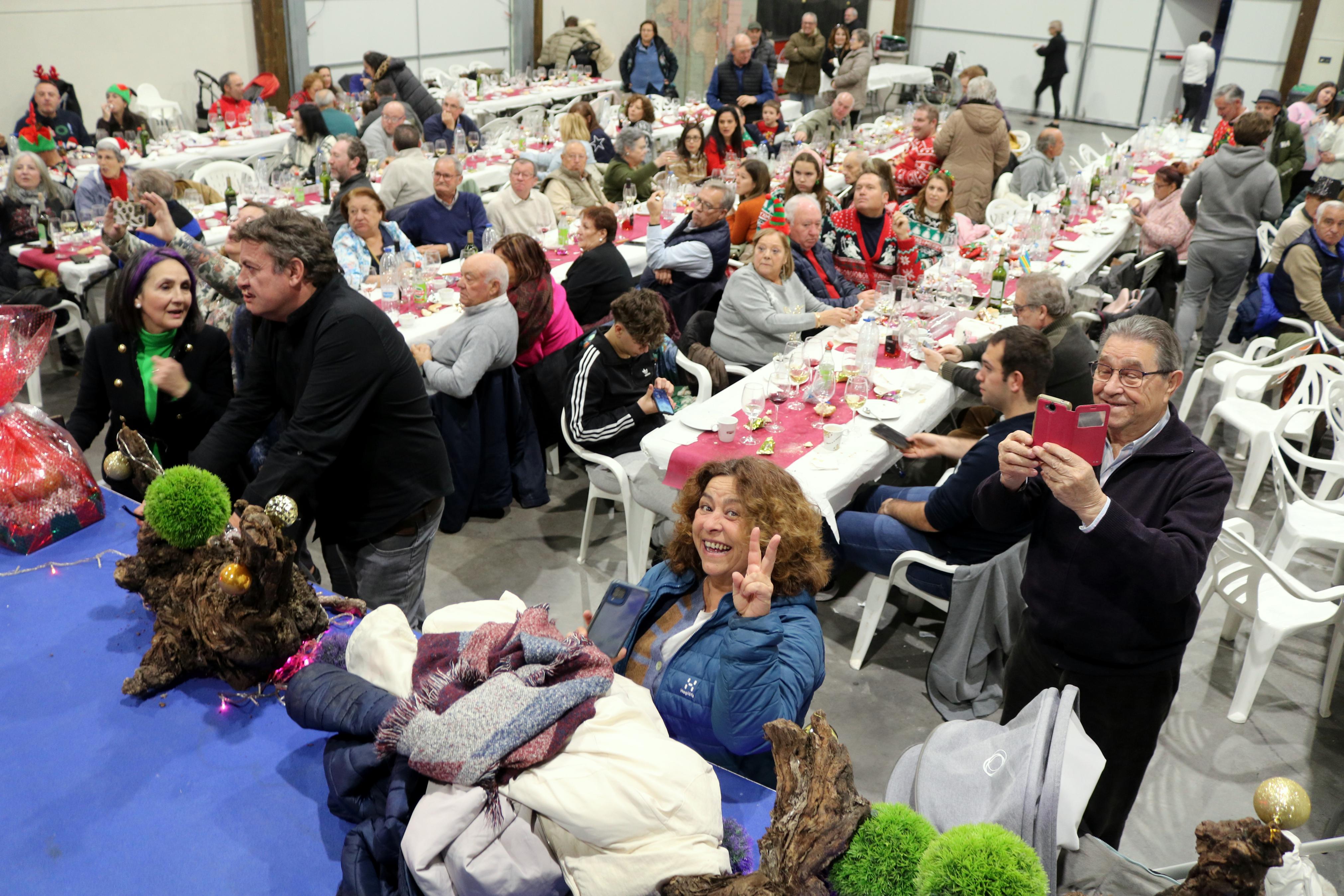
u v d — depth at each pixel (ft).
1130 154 30.01
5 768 5.35
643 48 39.75
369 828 4.77
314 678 5.37
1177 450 6.68
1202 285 20.08
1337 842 6.50
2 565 7.15
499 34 42.55
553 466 15.42
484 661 4.98
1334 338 15.80
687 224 17.80
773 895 3.97
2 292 17.01
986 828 3.84
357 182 17.93
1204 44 43.60
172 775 5.36
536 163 26.71
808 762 4.15
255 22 33.78
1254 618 10.21
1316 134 30.94
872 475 11.05
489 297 12.49
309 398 7.51
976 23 50.06
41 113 26.18
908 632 11.77
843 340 14.47
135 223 11.97
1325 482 13.28
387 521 8.36
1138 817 9.13
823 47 41.16
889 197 19.10
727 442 11.05
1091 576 6.73
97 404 9.27
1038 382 9.33
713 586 6.37
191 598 5.77
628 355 12.16
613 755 4.50
